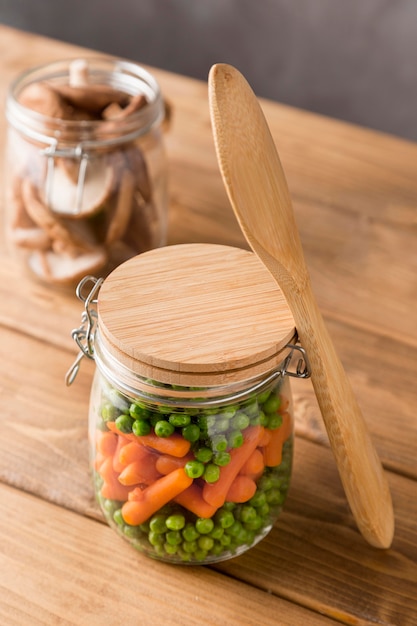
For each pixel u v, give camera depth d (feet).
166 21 6.45
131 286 2.10
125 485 2.10
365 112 6.48
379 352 2.66
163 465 2.05
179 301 2.07
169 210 3.05
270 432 2.11
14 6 6.80
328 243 2.98
